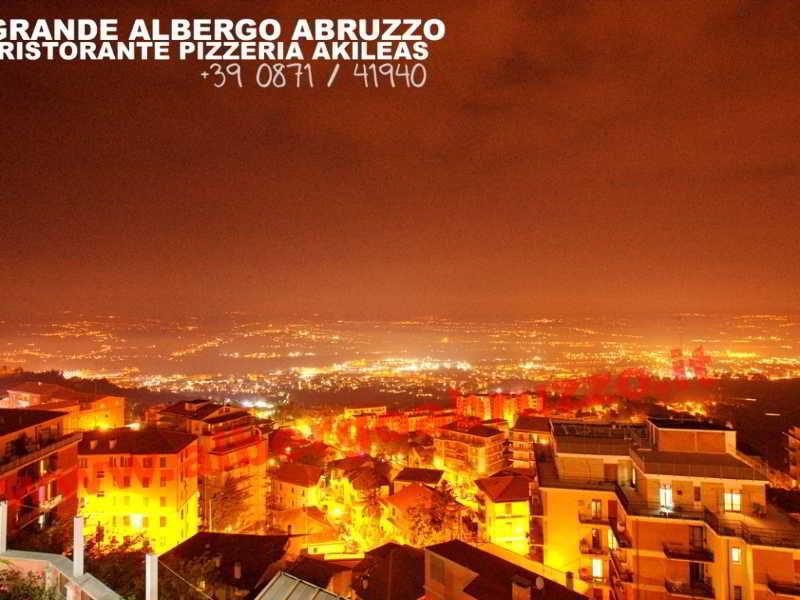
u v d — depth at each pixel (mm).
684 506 39562
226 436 77125
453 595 37094
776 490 44250
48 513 45469
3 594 19031
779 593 33594
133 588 29250
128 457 64562
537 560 49281
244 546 49281
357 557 61844
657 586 38281
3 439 42938
